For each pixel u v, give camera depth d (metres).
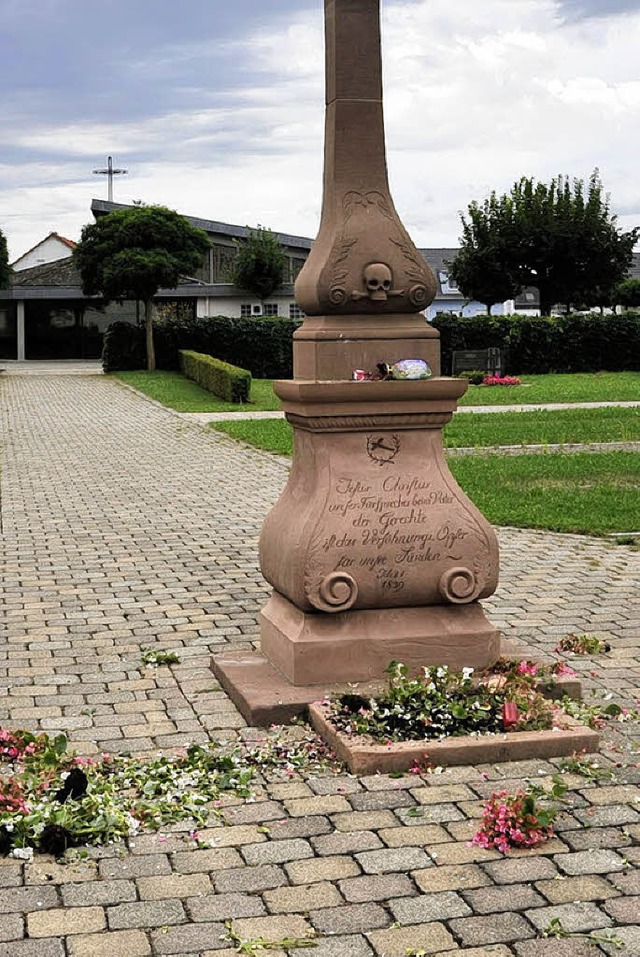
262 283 48.59
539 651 7.79
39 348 51.19
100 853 4.84
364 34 6.54
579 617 8.73
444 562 6.57
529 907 4.36
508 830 4.84
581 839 4.91
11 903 4.42
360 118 6.57
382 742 5.73
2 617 8.86
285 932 4.21
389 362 6.61
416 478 6.59
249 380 30.25
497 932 4.20
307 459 6.68
